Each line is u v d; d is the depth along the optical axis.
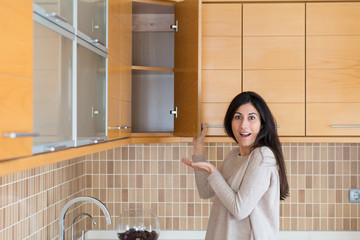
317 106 2.22
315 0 2.21
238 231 1.65
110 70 1.69
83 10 1.36
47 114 1.04
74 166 2.35
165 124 2.58
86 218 2.57
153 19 2.53
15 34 0.83
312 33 2.22
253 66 2.23
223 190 1.64
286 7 2.22
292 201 2.57
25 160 0.91
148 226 2.02
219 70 2.24
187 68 2.08
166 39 2.58
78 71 1.30
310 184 2.57
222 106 2.23
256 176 1.60
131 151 2.59
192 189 2.58
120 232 2.03
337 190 2.57
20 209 1.61
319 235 2.56
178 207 2.58
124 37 1.98
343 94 2.21
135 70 2.25
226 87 2.23
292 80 2.22
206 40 2.24
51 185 1.96
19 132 0.85
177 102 2.18
